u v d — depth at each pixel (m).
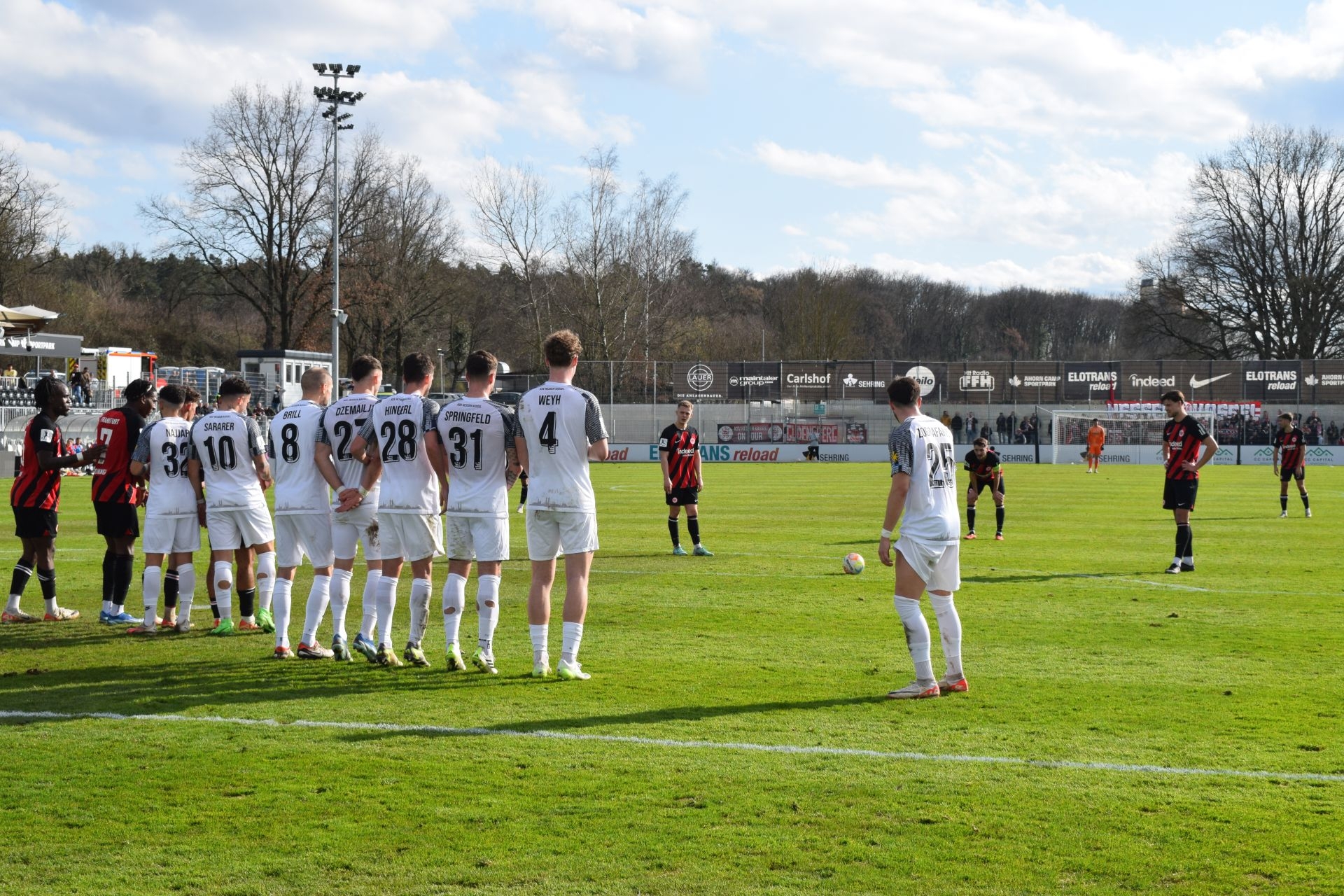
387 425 11.27
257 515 13.30
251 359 68.88
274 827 6.80
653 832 6.72
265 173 78.62
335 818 6.96
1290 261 87.44
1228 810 7.13
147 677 10.84
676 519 21.52
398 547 11.35
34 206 82.19
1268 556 21.27
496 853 6.40
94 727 8.95
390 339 89.19
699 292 99.25
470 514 10.95
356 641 11.69
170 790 7.46
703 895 5.87
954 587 10.23
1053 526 27.73
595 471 58.19
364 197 81.81
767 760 8.12
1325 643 12.69
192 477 13.27
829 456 73.88
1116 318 171.88
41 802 7.21
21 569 14.15
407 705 9.70
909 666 11.41
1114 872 6.18
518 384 76.69
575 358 10.87
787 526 27.59
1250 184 88.12
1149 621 14.12
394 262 85.75
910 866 6.24
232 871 6.16
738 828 6.79
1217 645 12.56
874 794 7.41
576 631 10.79
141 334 98.44
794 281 141.12
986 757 8.21
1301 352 86.38
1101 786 7.57
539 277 89.75
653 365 76.31
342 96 56.53
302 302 83.50
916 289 173.25
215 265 80.06
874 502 35.78
